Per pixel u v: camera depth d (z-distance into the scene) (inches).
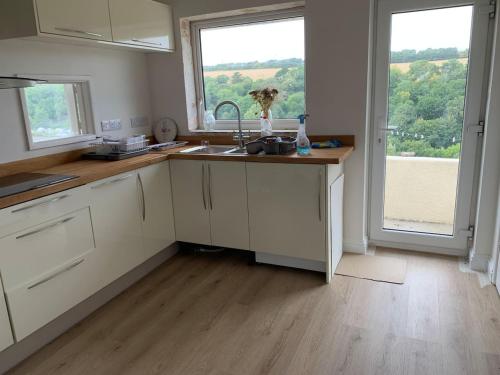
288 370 73.0
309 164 97.2
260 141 108.1
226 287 104.8
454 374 70.1
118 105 123.7
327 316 89.1
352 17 105.3
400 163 117.5
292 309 92.7
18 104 94.0
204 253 127.8
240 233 112.0
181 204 117.7
